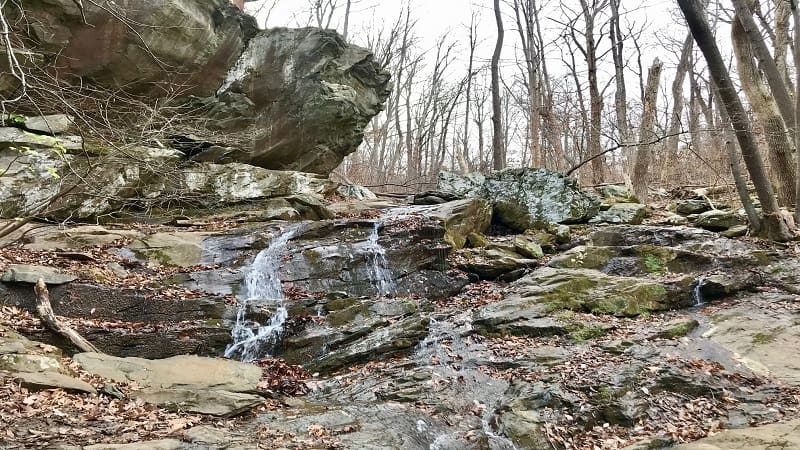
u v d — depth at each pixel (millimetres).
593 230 13156
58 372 6391
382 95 19000
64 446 4730
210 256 11328
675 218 14047
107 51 13211
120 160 11914
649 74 16359
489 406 6836
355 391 7254
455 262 11547
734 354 7852
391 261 11164
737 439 5738
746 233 12352
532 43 24281
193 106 15219
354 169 32469
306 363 8391
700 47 11367
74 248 10695
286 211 13867
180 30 14211
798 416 6277
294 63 16266
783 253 10797
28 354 6555
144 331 8297
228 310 9117
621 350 7957
